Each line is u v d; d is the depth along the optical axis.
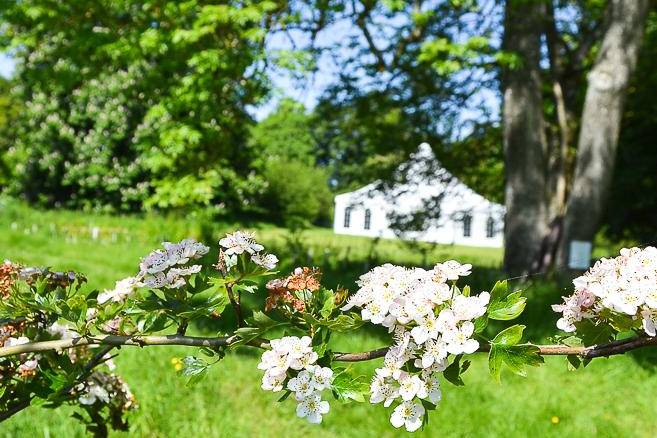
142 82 12.41
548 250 11.33
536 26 11.54
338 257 15.57
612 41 10.88
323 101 14.33
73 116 30.36
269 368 1.86
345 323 1.92
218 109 11.47
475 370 5.78
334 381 1.84
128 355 5.56
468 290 1.83
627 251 1.90
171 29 11.06
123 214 30.73
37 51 22.44
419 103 14.42
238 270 2.07
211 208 29.05
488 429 4.45
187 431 4.23
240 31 11.02
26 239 17.12
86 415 4.16
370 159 15.77
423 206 15.55
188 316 2.09
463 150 15.57
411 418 1.80
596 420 4.65
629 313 1.73
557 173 12.45
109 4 11.56
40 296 2.33
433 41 10.69
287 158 46.62
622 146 16.31
